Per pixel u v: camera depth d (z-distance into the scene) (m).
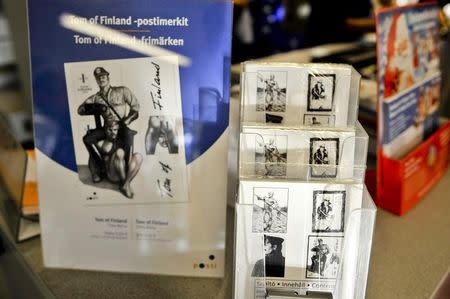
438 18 1.00
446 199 0.94
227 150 0.71
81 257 0.77
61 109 0.71
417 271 0.74
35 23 0.68
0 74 1.28
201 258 0.76
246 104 0.64
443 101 1.13
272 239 0.60
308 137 0.58
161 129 0.70
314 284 0.62
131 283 0.75
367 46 1.35
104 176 0.73
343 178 0.59
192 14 0.66
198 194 0.73
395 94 0.85
